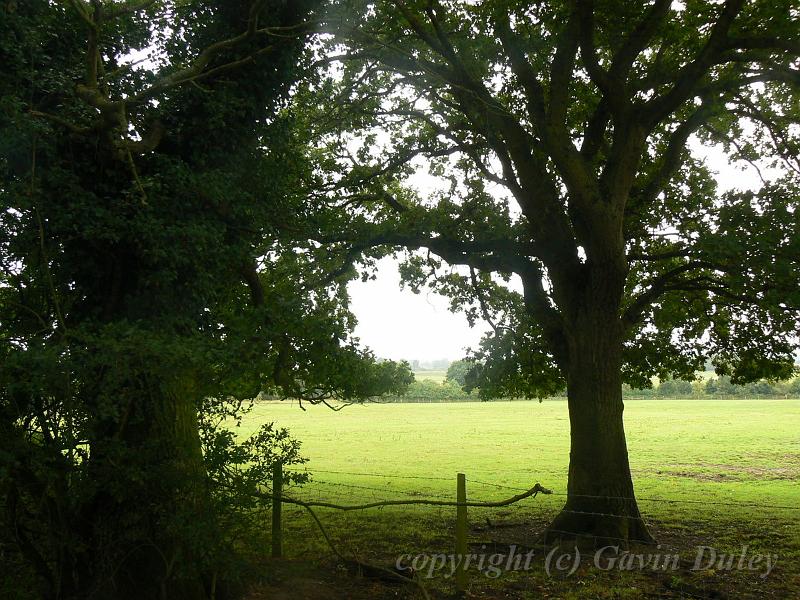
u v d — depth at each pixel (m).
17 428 6.30
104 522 7.08
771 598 8.38
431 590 8.82
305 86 13.02
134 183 7.38
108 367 6.18
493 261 13.12
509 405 87.38
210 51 7.97
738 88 12.72
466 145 14.33
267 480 7.58
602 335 11.65
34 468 6.22
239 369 7.13
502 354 15.54
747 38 10.75
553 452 30.73
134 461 6.70
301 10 9.76
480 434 41.44
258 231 9.12
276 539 10.33
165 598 7.10
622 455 11.51
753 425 46.62
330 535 12.40
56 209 7.02
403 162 14.95
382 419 57.03
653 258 12.64
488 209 13.04
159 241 7.29
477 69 12.26
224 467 7.02
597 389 11.58
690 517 14.46
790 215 10.74
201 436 7.63
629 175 11.43
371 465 25.81
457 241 12.79
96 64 7.30
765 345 14.69
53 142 7.35
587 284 11.91
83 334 6.08
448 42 11.84
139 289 7.82
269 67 9.31
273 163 9.63
